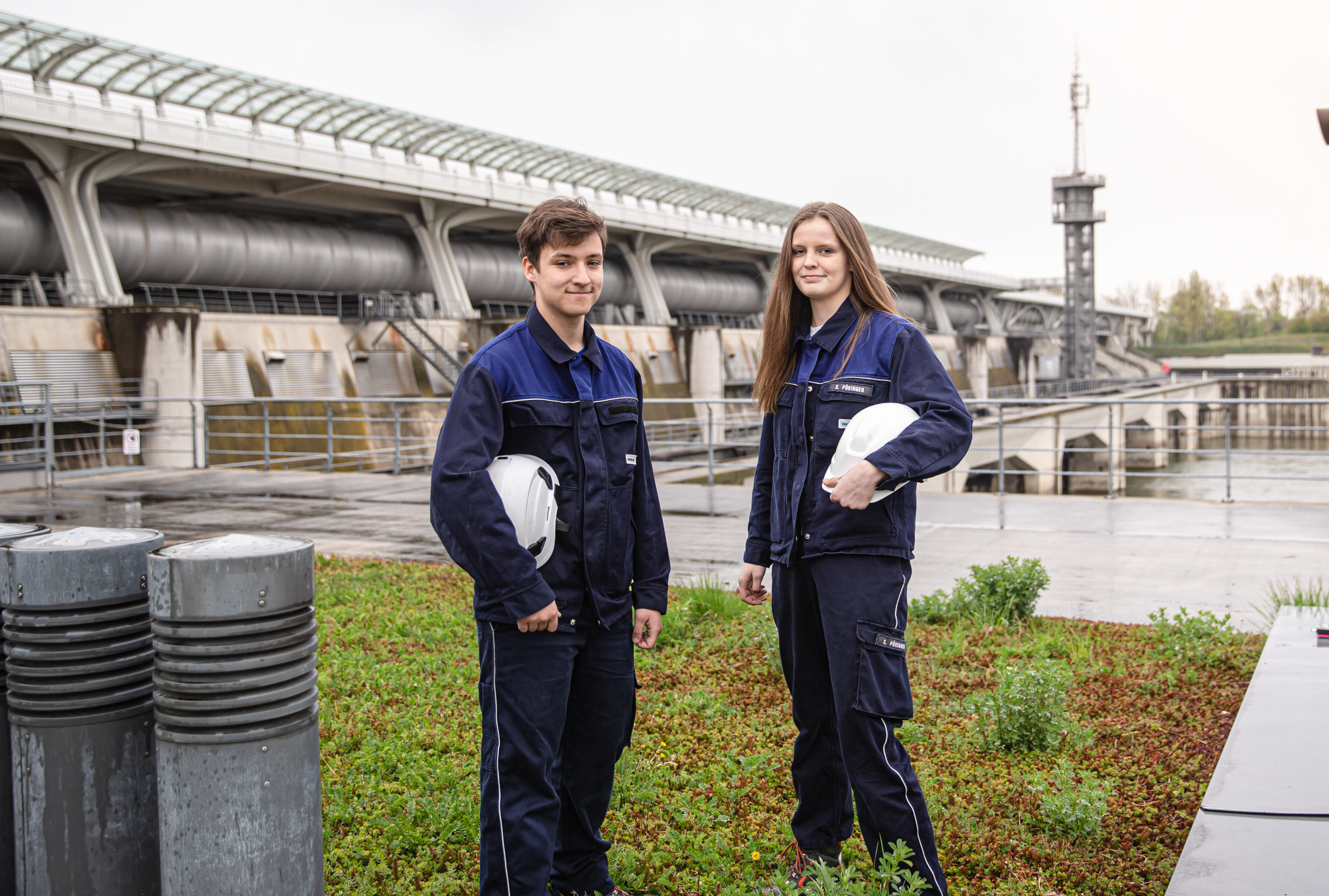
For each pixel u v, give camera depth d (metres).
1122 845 3.68
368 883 3.50
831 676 2.96
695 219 62.03
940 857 3.62
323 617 7.56
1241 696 5.23
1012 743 4.64
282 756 2.55
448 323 43.50
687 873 3.52
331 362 38.00
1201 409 87.38
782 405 3.18
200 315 29.95
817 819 3.29
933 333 90.31
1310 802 3.19
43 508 14.53
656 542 3.20
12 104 29.36
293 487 17.23
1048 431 43.59
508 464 2.87
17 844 2.69
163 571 2.46
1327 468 53.22
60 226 32.44
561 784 3.12
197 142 34.38
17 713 2.65
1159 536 10.37
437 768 4.43
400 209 46.22
